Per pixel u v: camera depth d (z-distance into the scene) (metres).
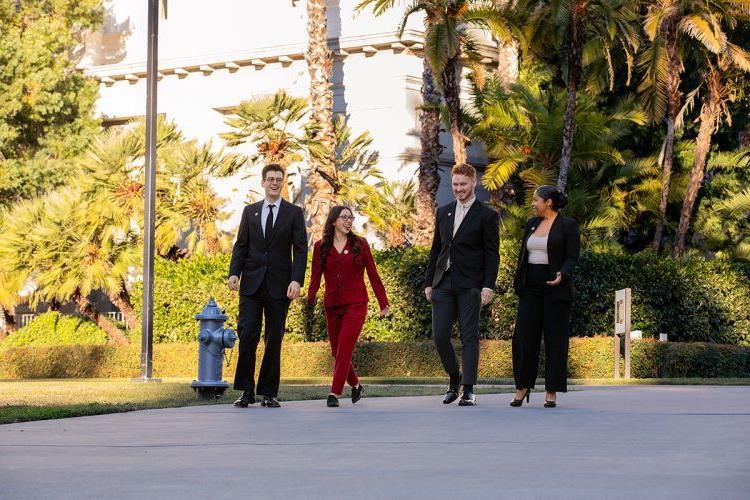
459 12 48.50
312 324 45.16
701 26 48.94
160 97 65.31
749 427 15.05
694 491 9.25
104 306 63.66
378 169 57.50
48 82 61.50
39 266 52.97
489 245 20.22
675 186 54.41
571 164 52.16
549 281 19.67
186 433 14.48
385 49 57.78
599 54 51.97
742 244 54.47
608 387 26.80
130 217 53.62
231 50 64.25
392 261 44.00
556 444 13.03
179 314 46.91
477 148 59.66
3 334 58.28
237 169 55.19
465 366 20.11
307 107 57.78
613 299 42.56
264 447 12.83
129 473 10.55
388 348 41.59
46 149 62.34
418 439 13.65
